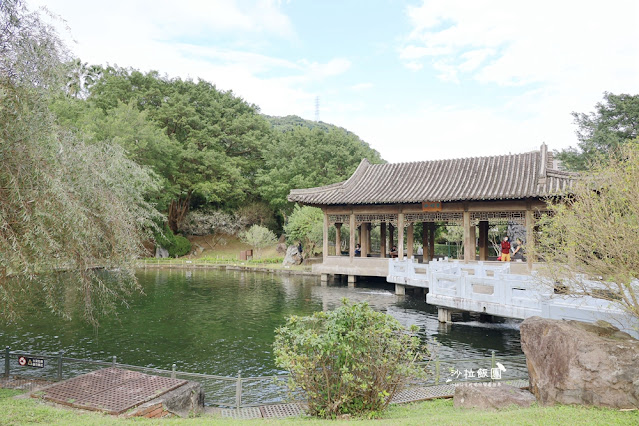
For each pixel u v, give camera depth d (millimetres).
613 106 34062
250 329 17219
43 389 8273
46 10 8805
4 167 7836
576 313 11773
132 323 18156
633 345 7320
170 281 32469
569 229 8680
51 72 8680
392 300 23922
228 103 62281
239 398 9031
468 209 27141
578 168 34031
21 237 8281
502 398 8117
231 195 54969
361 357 7730
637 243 7570
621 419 6355
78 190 9219
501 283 14609
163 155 47938
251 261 44688
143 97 54938
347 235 46500
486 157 30266
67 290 16984
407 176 31891
